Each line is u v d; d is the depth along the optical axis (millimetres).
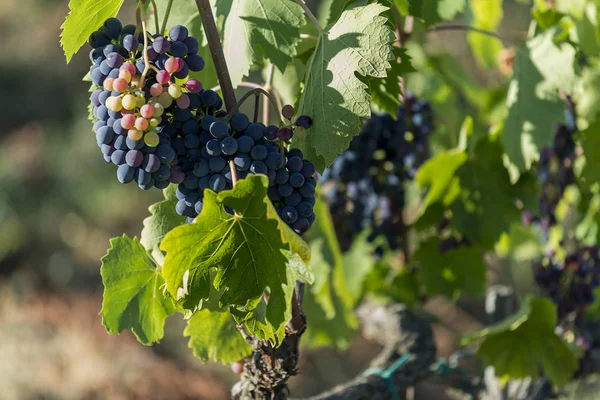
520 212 2004
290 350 1670
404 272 2143
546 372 1949
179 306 1533
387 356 2078
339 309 2131
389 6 1628
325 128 1576
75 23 1561
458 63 2449
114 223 7062
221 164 1527
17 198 7066
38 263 6840
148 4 1735
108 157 1529
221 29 1704
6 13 8688
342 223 2076
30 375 4590
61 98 7980
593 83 2049
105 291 1604
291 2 1677
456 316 5219
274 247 1508
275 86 1882
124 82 1508
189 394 4609
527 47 1911
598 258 2023
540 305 1928
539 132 1875
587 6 2029
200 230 1495
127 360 4715
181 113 1531
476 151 1985
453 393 2180
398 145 1979
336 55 1583
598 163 1977
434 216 2027
